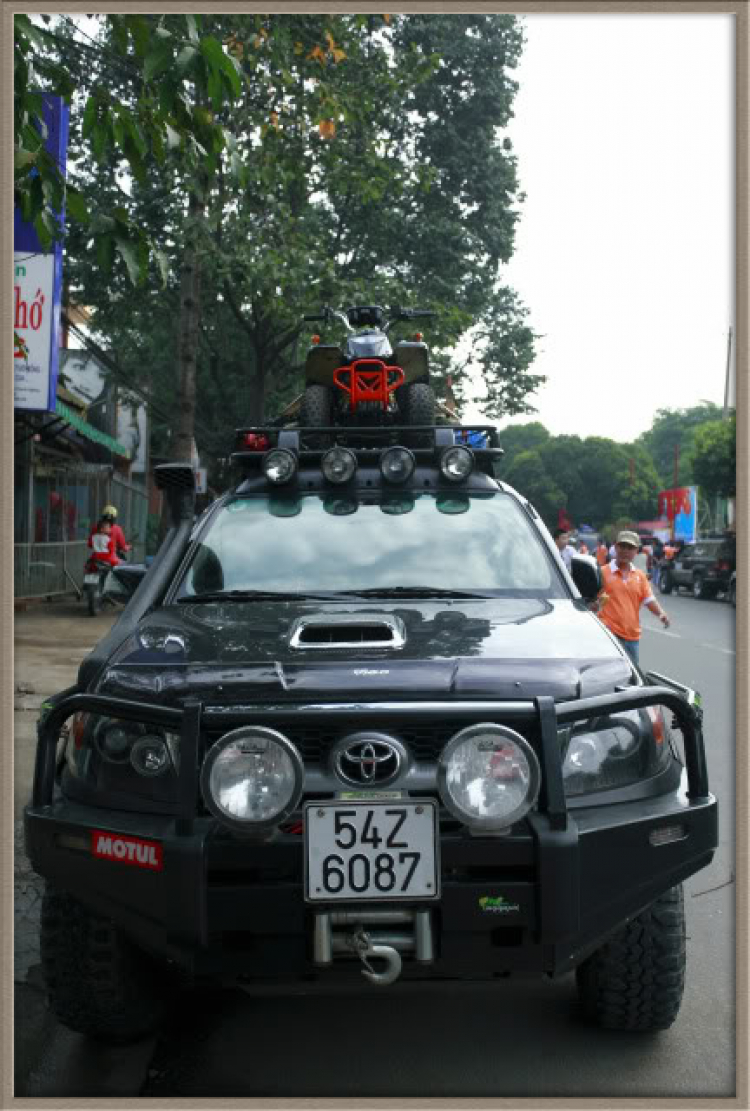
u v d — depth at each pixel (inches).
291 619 148.9
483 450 199.8
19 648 525.0
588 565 176.6
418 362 387.2
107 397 1232.8
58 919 132.7
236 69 155.9
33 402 349.7
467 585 168.1
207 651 135.8
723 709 399.5
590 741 125.2
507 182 1064.8
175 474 182.1
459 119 1056.8
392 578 169.2
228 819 110.9
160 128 167.6
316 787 117.8
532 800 112.5
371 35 693.9
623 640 351.9
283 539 178.7
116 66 236.5
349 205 991.0
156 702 124.6
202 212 600.1
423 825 114.0
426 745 120.4
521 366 1146.7
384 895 113.2
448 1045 140.1
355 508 185.9
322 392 355.6
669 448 6053.2
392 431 202.5
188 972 119.0
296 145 615.2
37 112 160.4
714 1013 149.7
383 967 116.9
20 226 340.5
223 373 1121.4
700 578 1262.3
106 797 124.9
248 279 649.0
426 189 811.4
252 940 116.9
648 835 121.6
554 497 4539.9
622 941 134.5
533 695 123.6
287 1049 139.6
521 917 114.8
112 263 172.7
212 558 175.8
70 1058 137.6
